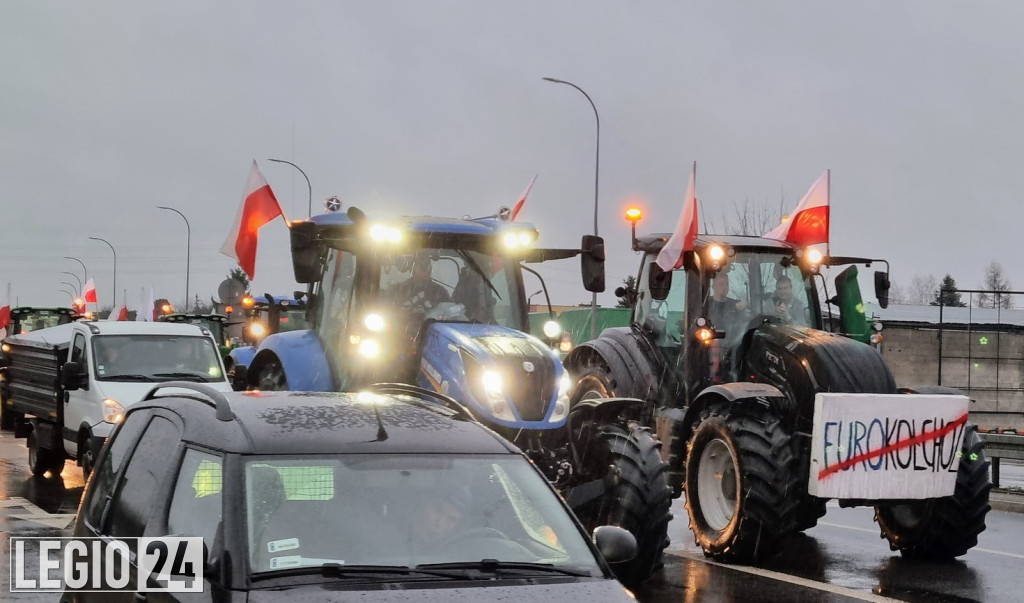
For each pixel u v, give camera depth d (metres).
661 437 11.73
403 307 10.05
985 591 9.23
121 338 15.52
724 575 9.91
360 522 4.45
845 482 9.89
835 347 10.36
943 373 43.69
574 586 4.32
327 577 4.21
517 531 4.61
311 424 4.84
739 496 10.06
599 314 30.11
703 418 10.75
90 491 5.69
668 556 10.98
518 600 4.15
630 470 9.21
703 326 11.18
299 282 9.93
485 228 10.31
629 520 9.11
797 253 11.69
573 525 4.77
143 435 5.40
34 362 17.23
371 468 4.64
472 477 4.77
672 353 12.09
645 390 12.12
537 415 9.22
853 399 9.92
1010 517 14.07
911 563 10.62
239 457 4.51
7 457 19.67
